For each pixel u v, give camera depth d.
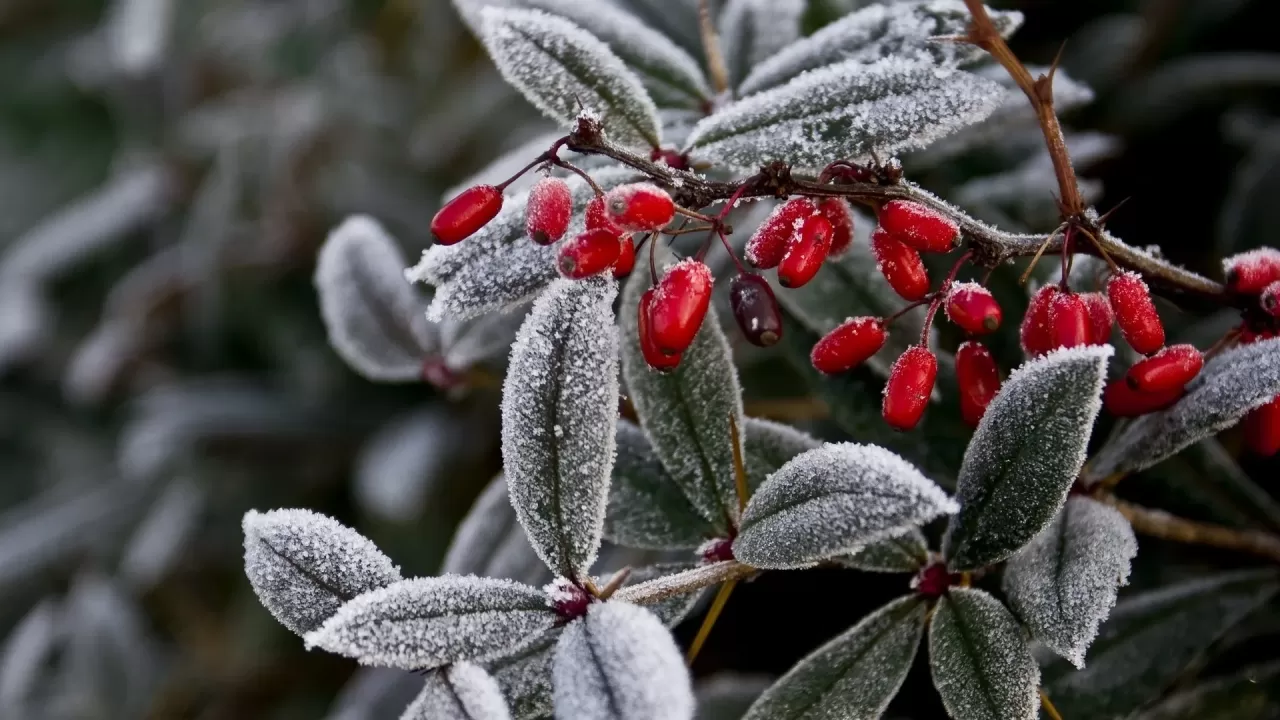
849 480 0.43
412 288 0.53
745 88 0.47
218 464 0.71
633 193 0.42
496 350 0.51
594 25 0.48
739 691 0.51
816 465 0.43
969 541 0.44
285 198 0.74
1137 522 0.47
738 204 0.47
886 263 0.44
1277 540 0.47
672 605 0.44
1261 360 0.44
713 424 0.46
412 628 0.42
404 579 0.43
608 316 0.43
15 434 0.84
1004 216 0.53
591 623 0.42
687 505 0.46
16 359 0.79
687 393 0.46
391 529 0.66
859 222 0.48
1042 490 0.43
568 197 0.43
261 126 0.74
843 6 0.52
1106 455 0.46
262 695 0.70
